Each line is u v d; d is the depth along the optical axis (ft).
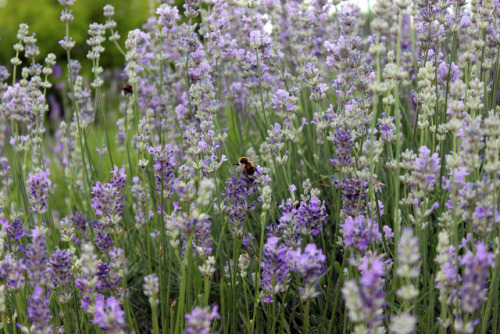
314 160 11.50
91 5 38.40
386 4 6.43
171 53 14.12
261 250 7.31
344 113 8.88
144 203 10.41
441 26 9.99
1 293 6.58
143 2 38.86
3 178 11.14
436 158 6.75
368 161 7.20
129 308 8.11
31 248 6.26
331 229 10.88
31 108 11.27
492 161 6.17
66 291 7.18
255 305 7.54
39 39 37.91
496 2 10.37
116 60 37.81
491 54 10.03
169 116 13.33
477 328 6.90
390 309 7.08
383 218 9.50
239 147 13.25
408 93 13.09
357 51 9.36
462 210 6.59
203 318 5.08
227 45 11.91
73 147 14.96
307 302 7.06
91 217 11.54
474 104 7.42
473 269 5.13
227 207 7.94
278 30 14.03
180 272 9.69
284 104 9.24
